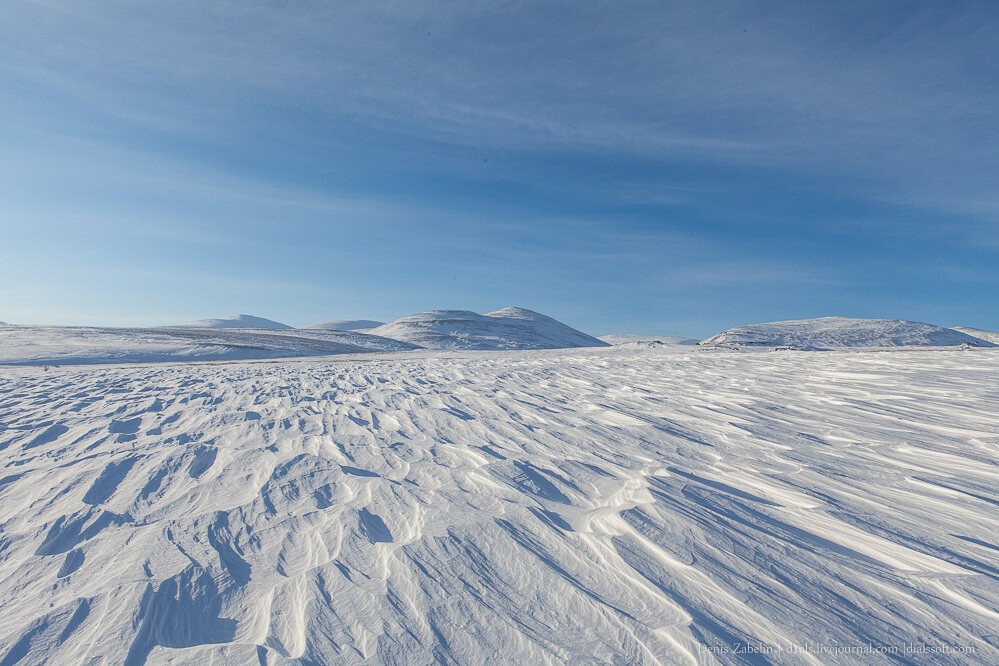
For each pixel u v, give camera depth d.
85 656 1.77
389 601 2.07
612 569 2.30
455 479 3.66
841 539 2.60
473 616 1.97
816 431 4.96
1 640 1.86
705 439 4.76
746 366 12.18
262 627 1.95
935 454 4.05
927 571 2.26
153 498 3.41
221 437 5.14
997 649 1.75
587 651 1.75
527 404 6.96
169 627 1.96
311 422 5.90
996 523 2.75
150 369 16.64
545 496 3.31
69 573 2.41
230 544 2.69
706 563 2.33
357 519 2.89
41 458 4.47
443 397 7.80
